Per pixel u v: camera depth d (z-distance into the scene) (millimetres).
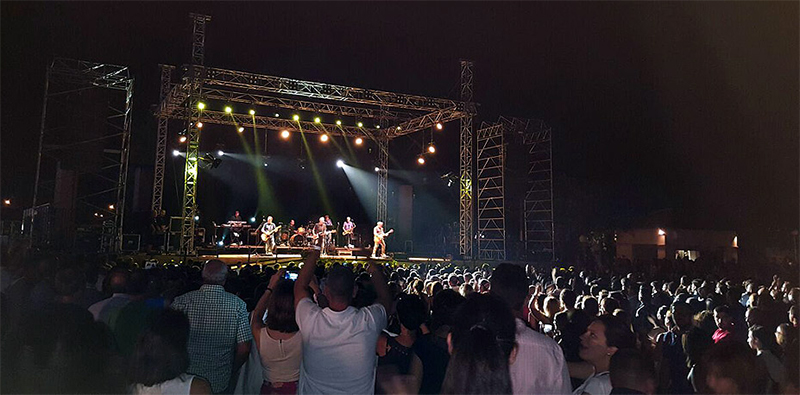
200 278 7695
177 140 25312
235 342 4137
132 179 25188
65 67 18641
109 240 19422
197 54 19297
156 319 2996
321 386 3398
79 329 3189
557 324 4527
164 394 2838
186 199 20047
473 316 2943
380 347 3773
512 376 2928
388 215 30312
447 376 2545
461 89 23609
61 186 19078
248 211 28156
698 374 3201
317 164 29312
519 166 27859
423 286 7398
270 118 25000
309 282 3930
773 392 3875
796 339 4027
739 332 5133
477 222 26938
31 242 17078
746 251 33688
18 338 3164
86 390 3135
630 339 3346
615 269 20016
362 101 21672
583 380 3867
